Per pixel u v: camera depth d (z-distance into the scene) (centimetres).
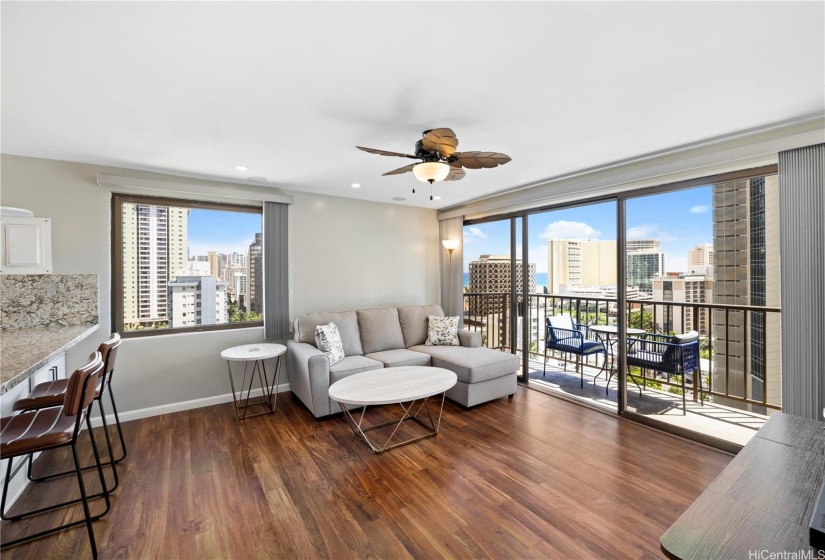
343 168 336
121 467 253
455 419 337
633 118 229
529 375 477
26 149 282
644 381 409
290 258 424
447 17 136
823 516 77
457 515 202
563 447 280
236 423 329
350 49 156
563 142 270
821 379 220
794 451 114
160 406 351
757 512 86
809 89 192
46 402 221
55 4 126
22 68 168
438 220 549
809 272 224
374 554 174
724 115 224
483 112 219
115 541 184
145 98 199
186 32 144
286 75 177
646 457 264
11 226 280
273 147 278
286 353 419
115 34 144
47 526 194
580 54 161
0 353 198
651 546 178
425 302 540
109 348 219
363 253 480
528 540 182
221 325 392
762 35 147
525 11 132
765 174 257
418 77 179
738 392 353
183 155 297
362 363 363
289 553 175
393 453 272
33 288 299
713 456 266
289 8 130
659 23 139
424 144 212
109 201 329
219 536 187
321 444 288
